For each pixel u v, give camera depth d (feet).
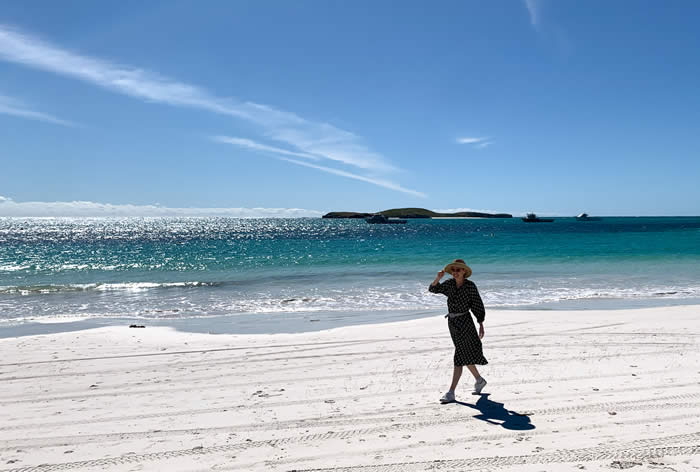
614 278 63.98
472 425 15.25
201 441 14.58
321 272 75.92
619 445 13.23
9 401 19.34
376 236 233.35
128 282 67.26
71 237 252.83
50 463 13.21
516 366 22.67
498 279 63.93
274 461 12.96
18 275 77.25
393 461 12.69
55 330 37.11
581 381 19.88
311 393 19.43
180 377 22.56
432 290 18.39
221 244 175.94
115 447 14.28
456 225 480.23
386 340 29.84
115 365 25.09
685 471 11.56
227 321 39.86
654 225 419.95
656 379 19.81
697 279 62.28
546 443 13.56
